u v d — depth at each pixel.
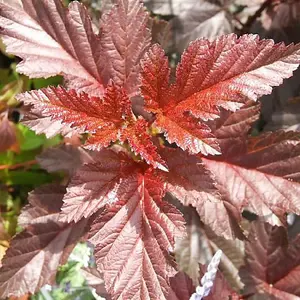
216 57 0.21
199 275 0.28
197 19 0.32
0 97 0.35
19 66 0.24
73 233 0.27
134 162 0.23
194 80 0.21
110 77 0.25
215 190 0.22
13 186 0.37
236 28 0.34
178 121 0.21
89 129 0.21
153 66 0.21
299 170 0.25
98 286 0.27
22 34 0.25
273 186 0.25
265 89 0.21
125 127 0.22
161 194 0.22
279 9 0.33
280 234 0.28
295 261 0.28
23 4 0.25
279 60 0.21
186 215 0.29
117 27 0.25
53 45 0.25
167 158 0.23
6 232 0.34
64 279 0.32
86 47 0.25
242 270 0.29
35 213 0.27
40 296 0.33
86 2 0.33
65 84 0.26
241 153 0.25
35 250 0.27
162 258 0.21
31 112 0.24
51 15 0.25
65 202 0.21
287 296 0.28
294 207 0.24
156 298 0.21
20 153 0.37
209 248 0.30
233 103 0.21
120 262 0.21
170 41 0.32
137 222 0.22
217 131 0.25
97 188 0.22
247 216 0.32
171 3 0.32
